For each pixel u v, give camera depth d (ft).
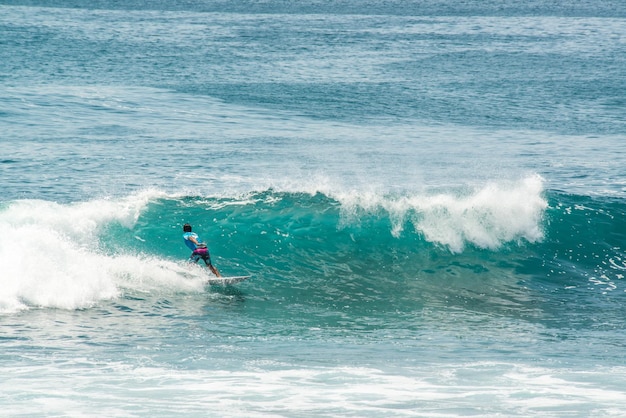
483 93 625.41
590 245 222.07
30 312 157.17
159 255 201.57
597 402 105.50
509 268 209.26
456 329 157.38
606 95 633.61
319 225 222.07
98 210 214.69
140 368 121.49
